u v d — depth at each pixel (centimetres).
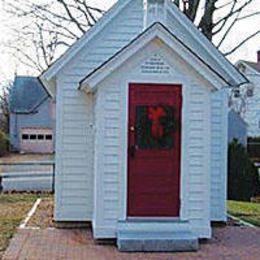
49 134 5222
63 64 1280
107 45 1295
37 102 5256
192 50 1233
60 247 1065
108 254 1022
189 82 1149
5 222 1302
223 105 1342
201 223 1152
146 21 1245
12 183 2300
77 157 1291
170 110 1147
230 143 2156
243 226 1338
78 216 1284
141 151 1138
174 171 1148
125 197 1133
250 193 2103
